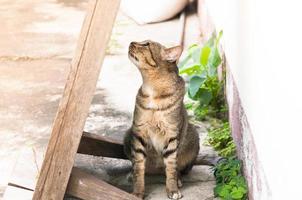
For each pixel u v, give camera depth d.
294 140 1.60
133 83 2.97
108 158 2.36
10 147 2.46
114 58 3.26
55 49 3.41
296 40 1.57
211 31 3.10
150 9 3.73
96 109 2.74
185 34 3.56
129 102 2.79
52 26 3.81
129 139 2.17
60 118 1.93
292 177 1.62
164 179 2.24
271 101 1.78
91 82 1.91
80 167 2.31
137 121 2.08
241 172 2.19
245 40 2.12
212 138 2.44
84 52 1.89
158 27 3.71
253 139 2.00
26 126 2.61
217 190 2.12
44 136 2.53
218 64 2.72
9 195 2.07
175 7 3.78
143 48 2.02
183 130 2.13
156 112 2.06
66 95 1.92
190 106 2.69
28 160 2.18
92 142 2.23
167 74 2.04
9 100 2.84
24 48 3.43
